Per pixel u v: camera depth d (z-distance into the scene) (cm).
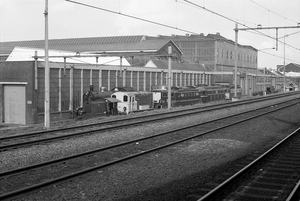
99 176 1297
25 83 4122
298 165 1495
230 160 1614
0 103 4341
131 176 1312
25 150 1734
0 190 1135
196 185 1202
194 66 8650
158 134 2234
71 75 4531
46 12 2573
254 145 2034
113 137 2167
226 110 4056
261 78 10475
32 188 1096
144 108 4812
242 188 1174
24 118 4212
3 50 8231
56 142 1958
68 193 1099
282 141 1970
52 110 4275
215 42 9412
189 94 5616
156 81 6344
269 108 4394
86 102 4109
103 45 8356
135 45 8056
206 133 2334
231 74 8244
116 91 4538
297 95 7712
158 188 1166
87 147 1875
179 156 1677
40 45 10156
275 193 1127
